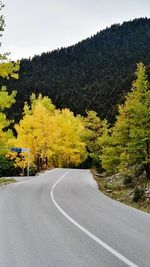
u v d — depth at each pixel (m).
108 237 9.02
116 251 7.52
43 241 8.46
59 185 28.72
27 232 9.54
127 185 25.70
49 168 59.72
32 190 23.81
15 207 14.81
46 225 10.66
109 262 6.66
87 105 159.38
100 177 43.25
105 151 36.75
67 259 6.86
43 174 44.62
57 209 14.41
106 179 35.38
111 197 21.98
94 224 10.99
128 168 29.78
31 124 50.22
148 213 14.44
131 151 25.48
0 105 28.95
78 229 10.09
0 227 10.22
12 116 121.31
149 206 17.12
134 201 19.33
